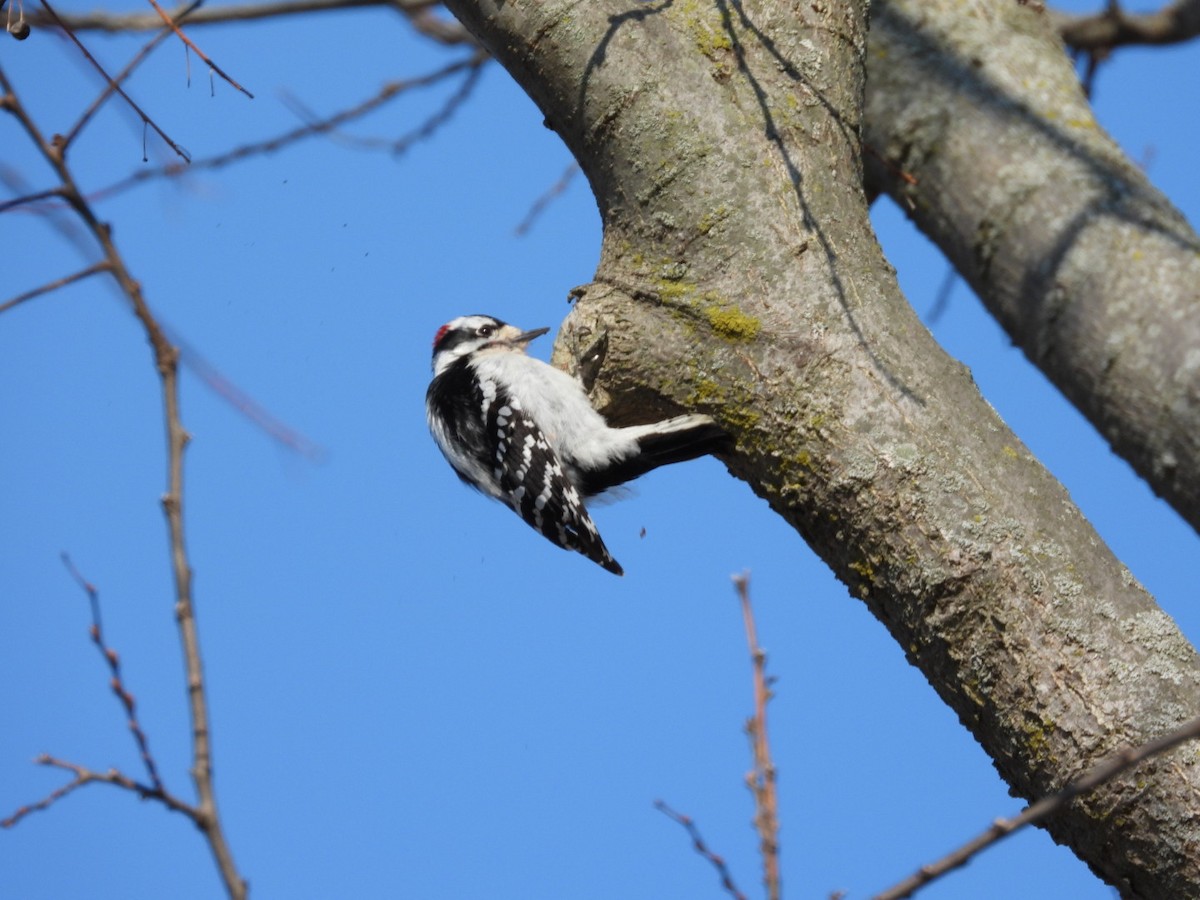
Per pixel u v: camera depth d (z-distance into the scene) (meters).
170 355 5.43
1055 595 8.20
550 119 10.23
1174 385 10.66
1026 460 8.73
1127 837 7.73
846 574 8.95
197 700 5.20
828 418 8.95
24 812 5.70
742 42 9.88
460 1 10.17
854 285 9.32
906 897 5.54
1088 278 11.30
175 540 5.28
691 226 9.59
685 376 9.50
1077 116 12.27
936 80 12.78
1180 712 7.82
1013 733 8.12
